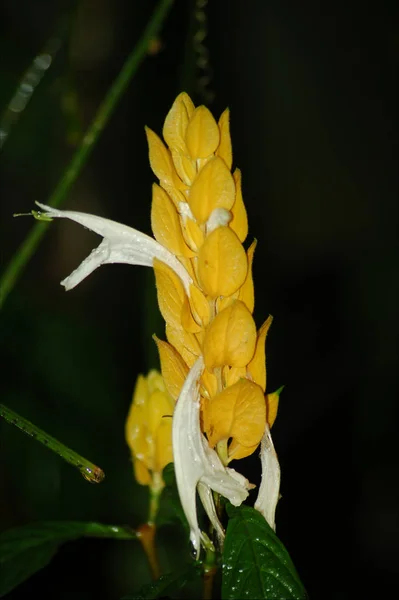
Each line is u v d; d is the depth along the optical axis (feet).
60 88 3.45
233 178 1.66
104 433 3.20
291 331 3.94
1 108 3.42
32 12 3.61
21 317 3.42
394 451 3.42
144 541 1.94
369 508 3.32
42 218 1.70
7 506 2.94
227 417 1.67
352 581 3.10
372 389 3.53
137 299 3.82
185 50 2.56
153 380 1.93
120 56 3.80
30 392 3.22
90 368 3.36
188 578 1.79
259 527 1.69
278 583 1.66
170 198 1.68
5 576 1.88
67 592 2.63
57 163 3.67
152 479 1.94
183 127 1.69
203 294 1.69
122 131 3.89
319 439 3.52
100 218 1.70
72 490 2.98
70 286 1.70
